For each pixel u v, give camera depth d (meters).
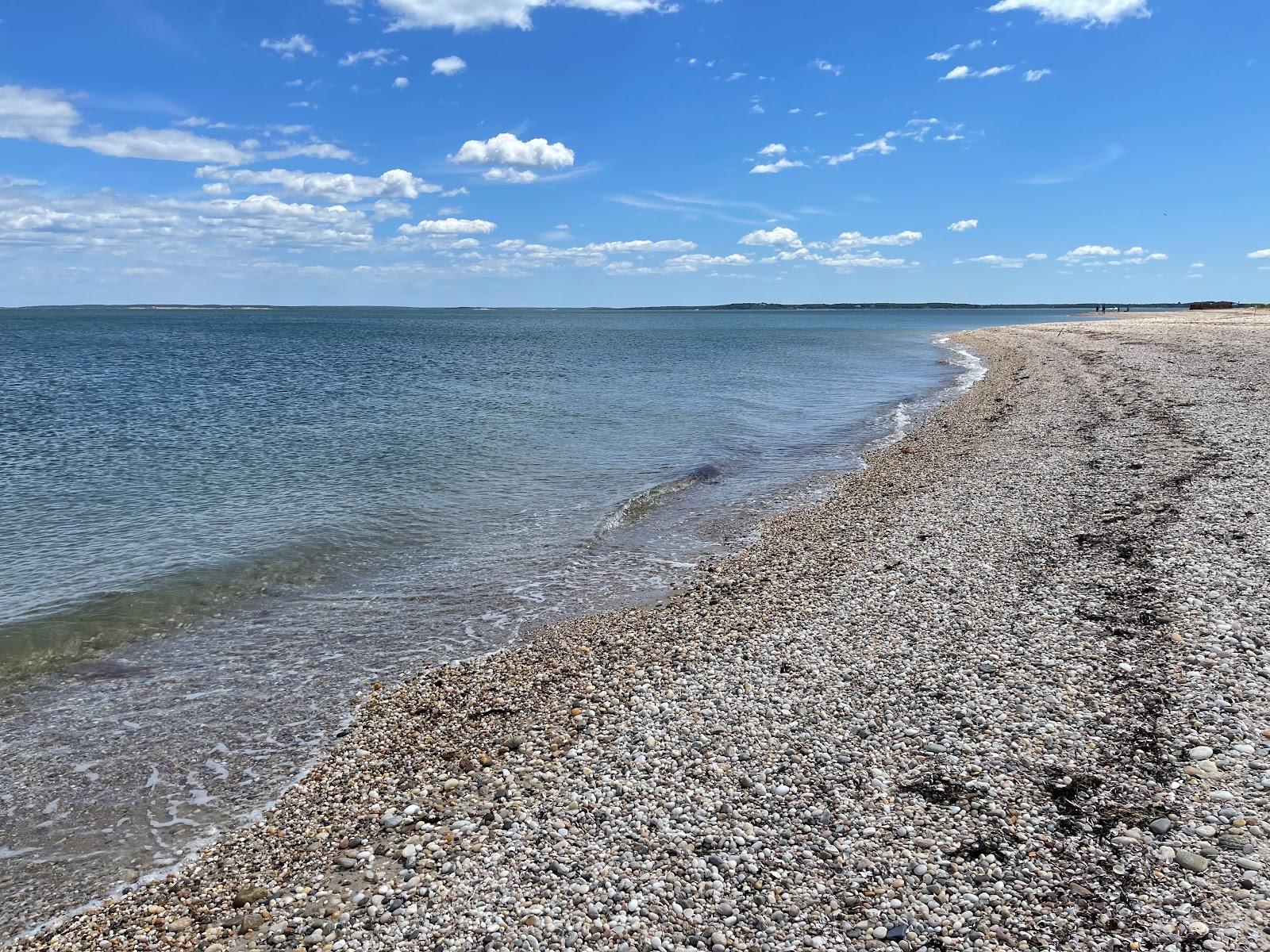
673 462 23.55
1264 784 6.18
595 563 14.66
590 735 8.18
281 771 8.22
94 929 6.02
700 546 15.69
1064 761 6.86
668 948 5.18
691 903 5.59
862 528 15.23
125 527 16.45
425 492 19.59
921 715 7.88
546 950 5.25
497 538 16.12
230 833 7.23
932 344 91.44
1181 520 13.11
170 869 6.79
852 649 9.59
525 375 50.03
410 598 13.03
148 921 6.04
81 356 64.00
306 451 24.36
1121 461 18.09
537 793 7.21
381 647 11.23
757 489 20.31
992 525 14.21
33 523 16.66
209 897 6.26
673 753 7.64
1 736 8.94
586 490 19.94
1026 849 5.82
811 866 5.86
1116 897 5.25
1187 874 5.36
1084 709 7.66
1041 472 17.94
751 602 11.83
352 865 6.45
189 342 87.62
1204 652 8.42
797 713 8.18
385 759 8.22
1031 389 34.31
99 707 9.59
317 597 13.06
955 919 5.21
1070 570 11.51
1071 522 13.91
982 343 77.06
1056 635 9.37
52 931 6.06
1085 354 48.09
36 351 69.06
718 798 6.83
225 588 13.37
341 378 47.22
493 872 6.12
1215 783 6.29
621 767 7.48
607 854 6.20
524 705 9.14
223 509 17.89
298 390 41.03
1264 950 4.66
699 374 52.16
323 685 10.09
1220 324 64.50
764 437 28.25
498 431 28.41
